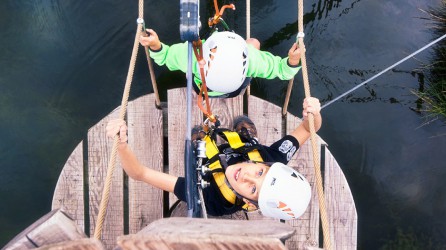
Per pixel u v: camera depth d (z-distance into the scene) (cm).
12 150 412
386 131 423
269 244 100
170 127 372
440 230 417
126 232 396
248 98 376
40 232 121
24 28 414
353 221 364
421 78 425
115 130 241
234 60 263
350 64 423
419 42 426
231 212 270
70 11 416
